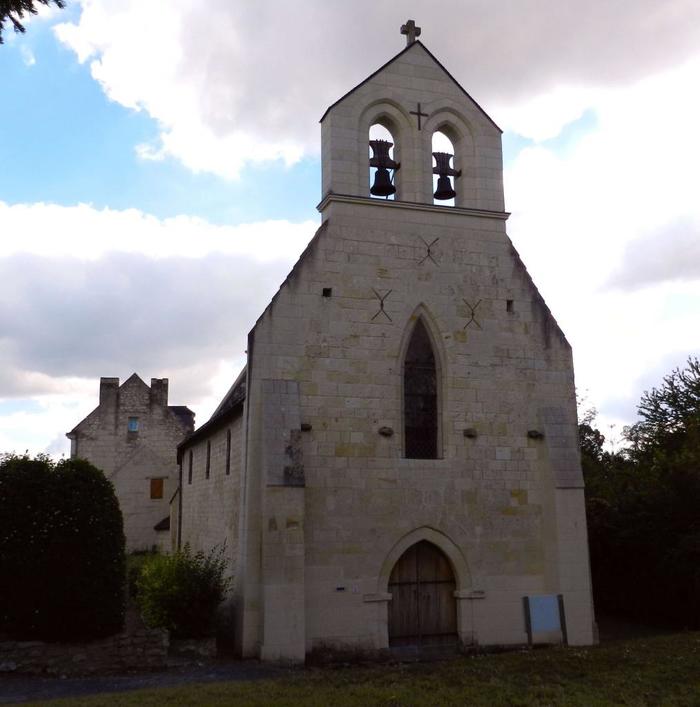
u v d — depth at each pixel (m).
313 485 18.08
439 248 20.45
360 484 18.48
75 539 15.33
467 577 19.03
